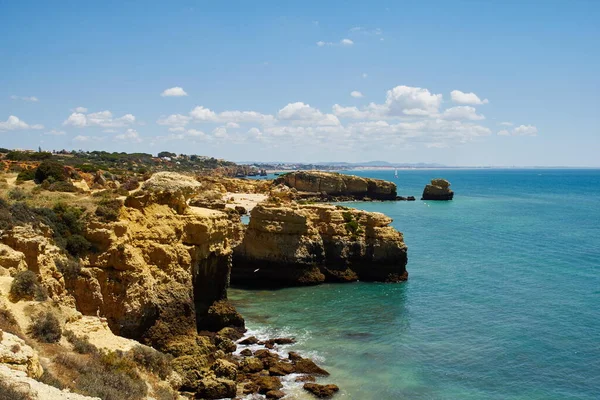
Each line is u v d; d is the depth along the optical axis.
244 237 62.31
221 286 44.22
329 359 37.84
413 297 55.19
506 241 91.81
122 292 33.41
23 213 31.20
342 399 31.61
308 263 60.91
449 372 35.88
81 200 38.91
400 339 42.09
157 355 26.77
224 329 41.91
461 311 49.84
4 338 18.56
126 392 21.27
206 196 108.75
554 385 34.03
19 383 16.06
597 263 71.88
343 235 63.41
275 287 59.84
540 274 65.25
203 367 33.78
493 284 60.25
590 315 48.06
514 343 41.22
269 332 43.53
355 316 48.31
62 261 31.36
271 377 34.00
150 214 37.88
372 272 62.78
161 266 36.66
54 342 22.77
